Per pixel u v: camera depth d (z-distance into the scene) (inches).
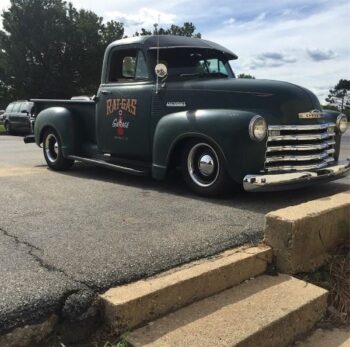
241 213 185.9
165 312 114.0
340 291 141.0
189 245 145.4
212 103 214.4
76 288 111.8
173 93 226.4
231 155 196.4
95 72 1643.7
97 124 267.4
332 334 127.0
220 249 143.3
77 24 1590.8
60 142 287.3
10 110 840.9
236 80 218.1
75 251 138.5
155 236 154.1
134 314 108.0
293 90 207.3
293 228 137.1
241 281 132.8
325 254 152.0
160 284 114.7
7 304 102.5
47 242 147.0
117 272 122.4
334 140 226.1
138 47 244.1
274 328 113.4
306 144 204.5
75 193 223.5
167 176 226.8
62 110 287.6
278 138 197.3
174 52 241.9
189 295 118.9
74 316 106.3
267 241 143.3
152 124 235.6
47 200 207.3
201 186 213.9
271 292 127.9
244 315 115.0
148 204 200.7
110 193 223.9
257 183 187.2
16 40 1557.6
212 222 172.1
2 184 245.8
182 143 218.4
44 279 116.6
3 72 1608.0
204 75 244.4
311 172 201.0
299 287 131.7
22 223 169.0
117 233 157.1
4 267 125.0
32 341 101.1
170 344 102.1
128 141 248.5
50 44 1563.7
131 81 247.3
